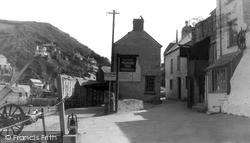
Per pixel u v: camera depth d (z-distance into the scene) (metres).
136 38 32.59
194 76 23.81
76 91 48.25
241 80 17.00
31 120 12.26
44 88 101.69
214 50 22.20
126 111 25.34
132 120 18.77
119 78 31.81
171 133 12.96
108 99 25.50
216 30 21.08
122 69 25.69
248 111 16.14
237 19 18.31
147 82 32.12
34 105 72.38
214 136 11.60
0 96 11.55
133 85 31.89
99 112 26.92
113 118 20.62
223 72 19.06
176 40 44.00
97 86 36.31
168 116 19.83
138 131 14.04
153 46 32.53
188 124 15.34
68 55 144.00
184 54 26.83
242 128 12.91
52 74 106.44
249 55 16.61
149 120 18.30
